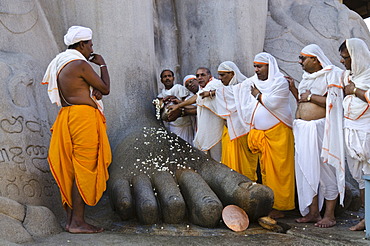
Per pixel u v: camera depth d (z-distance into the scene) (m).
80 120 3.81
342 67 6.91
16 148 3.97
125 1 5.39
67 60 3.87
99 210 4.45
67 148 3.81
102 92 4.03
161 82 6.28
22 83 4.25
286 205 4.64
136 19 5.45
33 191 4.00
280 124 4.69
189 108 5.27
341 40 7.22
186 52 6.46
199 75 5.32
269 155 4.67
